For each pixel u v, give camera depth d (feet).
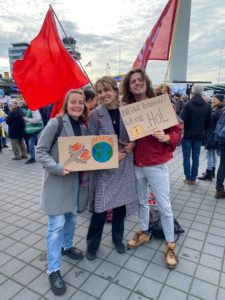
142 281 7.68
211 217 11.85
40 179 17.65
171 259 8.27
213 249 9.32
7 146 30.50
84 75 10.56
